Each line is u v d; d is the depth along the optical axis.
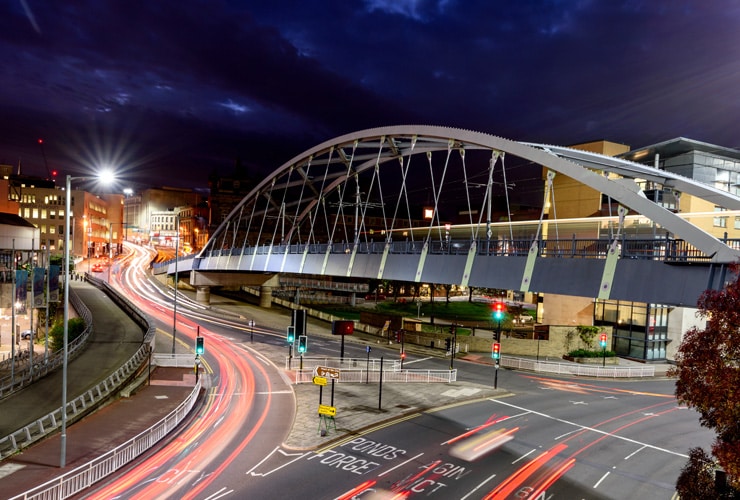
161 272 123.19
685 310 56.84
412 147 47.16
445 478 22.80
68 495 19.53
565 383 45.19
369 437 28.08
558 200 79.38
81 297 81.44
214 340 59.19
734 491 15.75
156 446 25.88
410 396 37.47
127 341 51.81
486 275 31.38
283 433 28.50
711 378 15.09
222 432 28.44
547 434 29.70
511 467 24.38
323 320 81.56
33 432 26.16
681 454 27.19
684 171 69.25
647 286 22.09
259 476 22.42
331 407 28.14
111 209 181.75
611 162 31.78
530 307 114.88
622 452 27.14
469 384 42.16
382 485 21.84
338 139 58.84
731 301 15.42
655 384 46.81
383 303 110.75
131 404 32.50
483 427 30.56
